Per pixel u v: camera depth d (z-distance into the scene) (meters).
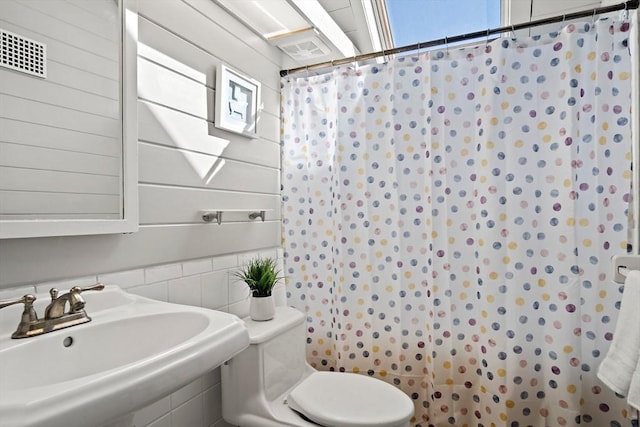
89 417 0.54
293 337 1.50
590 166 1.43
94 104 1.01
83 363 0.83
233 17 1.59
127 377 0.60
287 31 1.70
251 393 1.29
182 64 1.33
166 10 1.27
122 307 1.00
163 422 1.20
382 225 1.74
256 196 1.74
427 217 1.64
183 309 0.98
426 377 1.68
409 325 1.69
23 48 0.87
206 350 0.74
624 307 0.98
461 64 1.61
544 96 1.48
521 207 1.49
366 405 1.27
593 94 1.42
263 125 1.79
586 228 1.44
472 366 1.60
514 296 1.48
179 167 1.31
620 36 1.39
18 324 0.84
